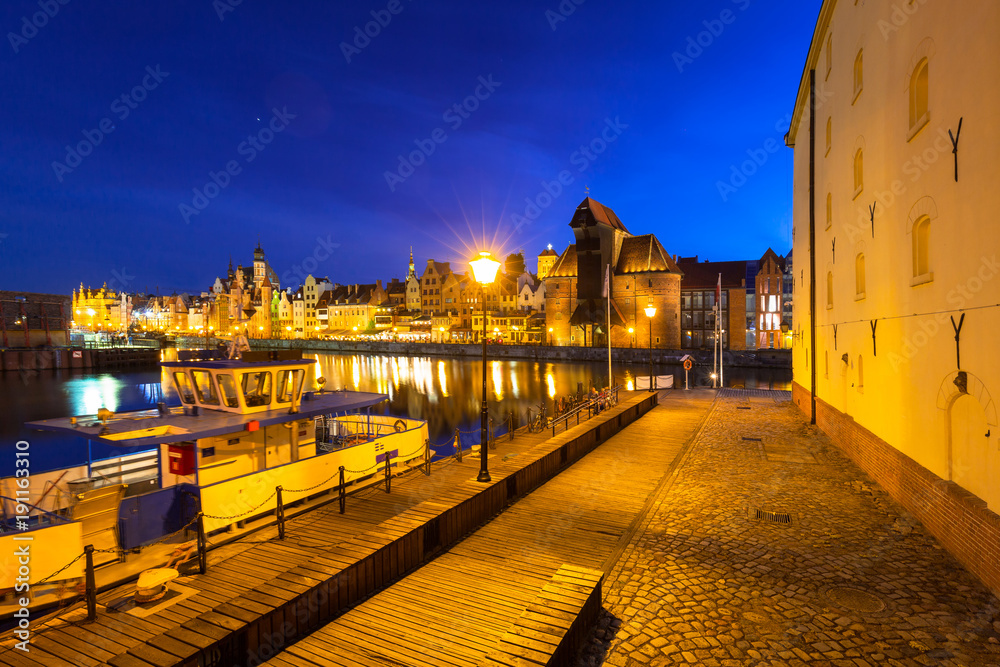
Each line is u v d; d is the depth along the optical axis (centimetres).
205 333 18075
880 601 774
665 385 3644
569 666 637
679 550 984
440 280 12294
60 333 11100
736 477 1464
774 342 8419
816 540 1006
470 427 3669
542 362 8506
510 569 912
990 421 793
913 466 1095
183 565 903
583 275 8706
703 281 8731
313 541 1075
